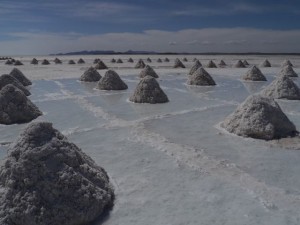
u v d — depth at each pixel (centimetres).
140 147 738
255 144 763
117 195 511
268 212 461
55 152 462
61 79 2144
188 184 550
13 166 439
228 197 504
